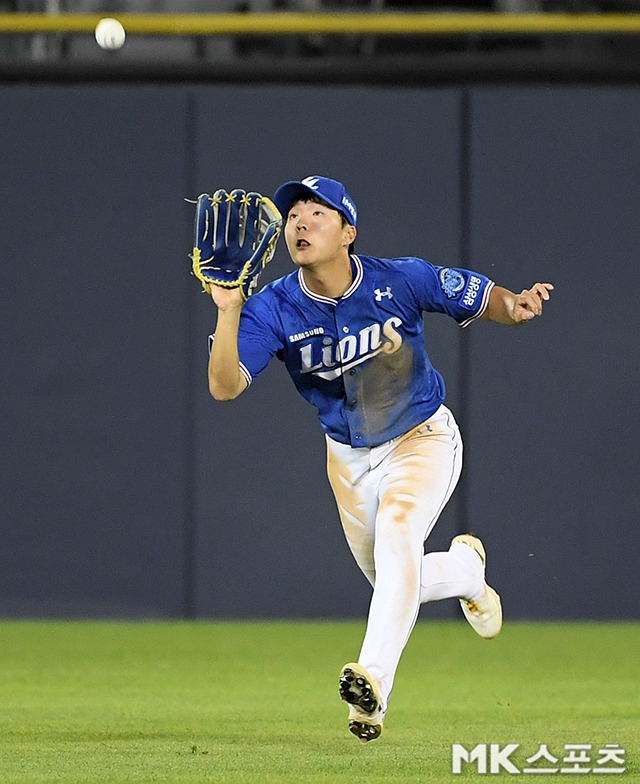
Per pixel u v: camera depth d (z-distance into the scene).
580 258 41.16
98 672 30.16
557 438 40.88
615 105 41.38
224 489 41.00
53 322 41.25
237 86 42.19
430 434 19.25
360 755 19.12
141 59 43.25
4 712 23.91
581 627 39.69
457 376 40.81
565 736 21.16
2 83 43.22
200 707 24.59
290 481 40.94
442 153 41.31
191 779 16.98
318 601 40.88
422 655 33.66
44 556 41.19
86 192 41.34
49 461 41.16
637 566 40.84
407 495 18.75
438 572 20.33
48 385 41.19
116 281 41.22
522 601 40.78
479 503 40.75
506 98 41.31
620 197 41.25
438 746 20.05
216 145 41.41
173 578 41.06
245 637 37.00
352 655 33.25
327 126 41.44
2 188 41.44
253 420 41.00
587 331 41.03
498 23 41.62
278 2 44.06
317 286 18.62
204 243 17.72
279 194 18.44
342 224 18.45
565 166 41.31
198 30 41.84
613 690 27.48
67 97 41.50
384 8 44.03
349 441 19.33
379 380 19.00
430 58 43.19
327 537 40.94
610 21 41.69
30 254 41.31
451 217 41.28
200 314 41.06
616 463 40.94
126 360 41.19
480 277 19.05
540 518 40.78
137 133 41.44
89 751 19.45
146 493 41.06
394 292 18.80
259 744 20.19
